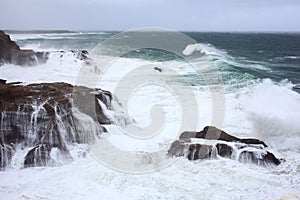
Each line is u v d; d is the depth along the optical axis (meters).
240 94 11.85
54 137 7.80
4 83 9.66
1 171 7.11
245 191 6.37
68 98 8.48
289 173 7.18
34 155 7.41
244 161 7.55
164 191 6.22
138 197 5.98
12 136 7.80
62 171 6.97
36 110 8.02
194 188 6.36
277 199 6.03
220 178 6.76
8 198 5.97
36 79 12.89
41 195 6.05
